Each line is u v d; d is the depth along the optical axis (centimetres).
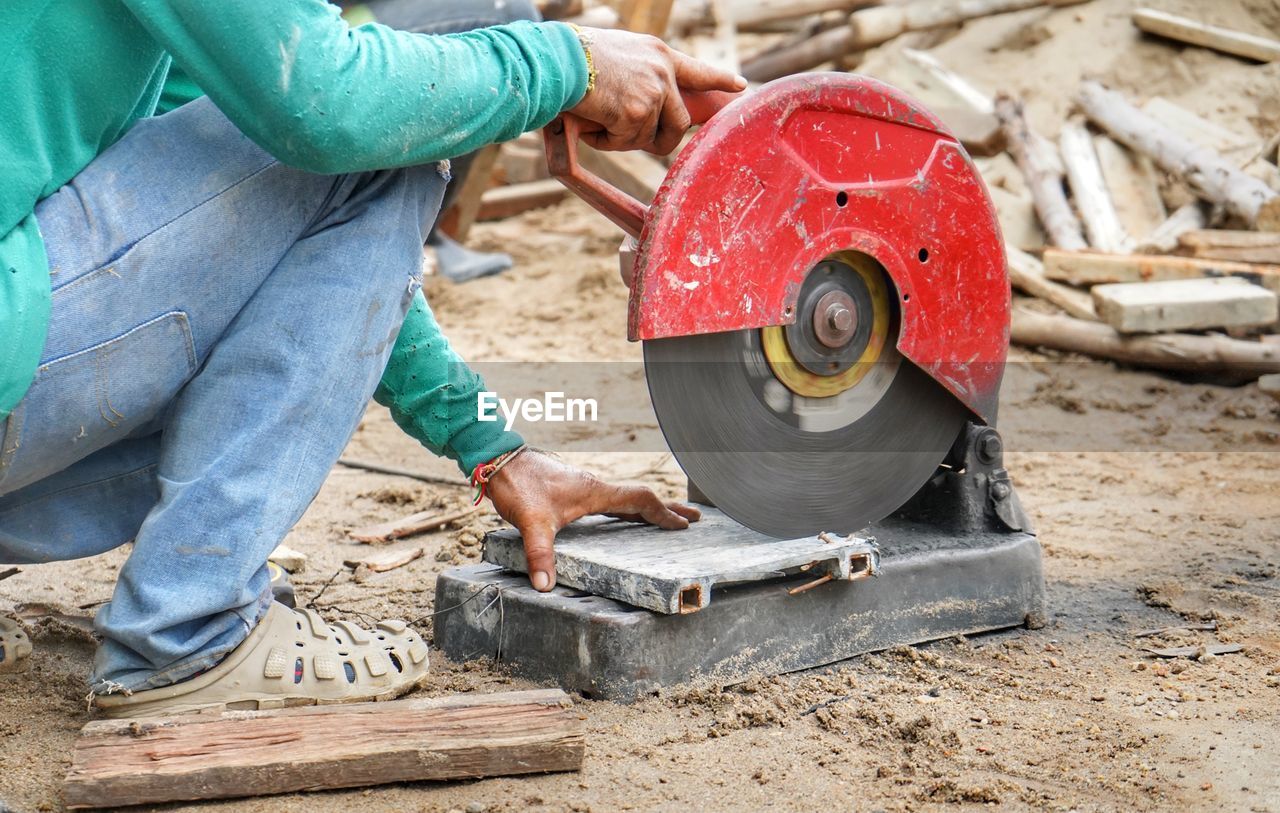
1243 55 768
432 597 309
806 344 256
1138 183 703
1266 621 293
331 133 196
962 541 286
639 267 233
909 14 828
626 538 268
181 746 204
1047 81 788
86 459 227
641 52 235
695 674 246
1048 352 591
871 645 268
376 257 221
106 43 198
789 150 242
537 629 252
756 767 217
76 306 197
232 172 210
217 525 211
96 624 214
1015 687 254
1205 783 212
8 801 198
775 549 256
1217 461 448
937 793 208
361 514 385
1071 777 213
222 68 189
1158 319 553
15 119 194
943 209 261
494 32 218
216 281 210
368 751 206
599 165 718
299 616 232
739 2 823
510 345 609
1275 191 646
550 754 212
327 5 197
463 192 732
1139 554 347
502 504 262
